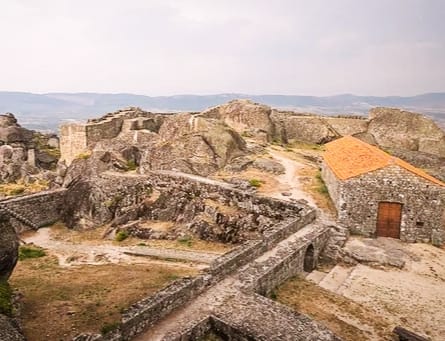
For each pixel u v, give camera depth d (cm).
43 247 2675
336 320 1594
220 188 2841
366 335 1509
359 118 5597
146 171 3409
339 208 2534
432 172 4191
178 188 3048
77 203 3198
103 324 1395
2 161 4997
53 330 1346
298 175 3572
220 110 5512
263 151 4344
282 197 2966
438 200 2406
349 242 2377
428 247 2386
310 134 5475
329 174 3091
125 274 1997
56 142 6806
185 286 1463
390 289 1906
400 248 2348
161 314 1351
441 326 1628
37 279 1927
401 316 1683
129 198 3128
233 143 3978
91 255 2478
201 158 3653
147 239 2728
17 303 1421
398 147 5194
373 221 2486
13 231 1424
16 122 5878
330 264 2223
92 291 1727
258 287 1659
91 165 3744
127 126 5022
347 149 3253
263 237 1997
